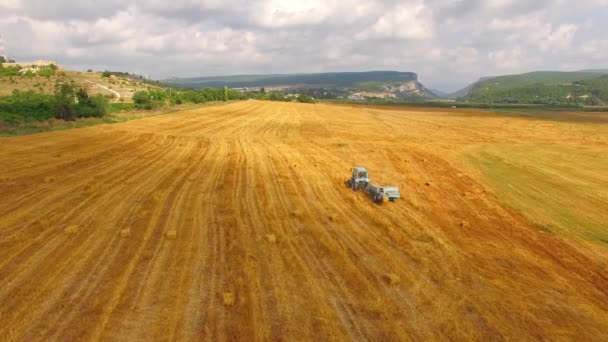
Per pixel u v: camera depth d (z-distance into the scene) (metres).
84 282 13.16
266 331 11.18
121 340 10.48
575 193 27.73
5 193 21.88
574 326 12.39
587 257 17.52
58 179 25.28
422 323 12.04
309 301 12.84
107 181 25.41
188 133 49.00
